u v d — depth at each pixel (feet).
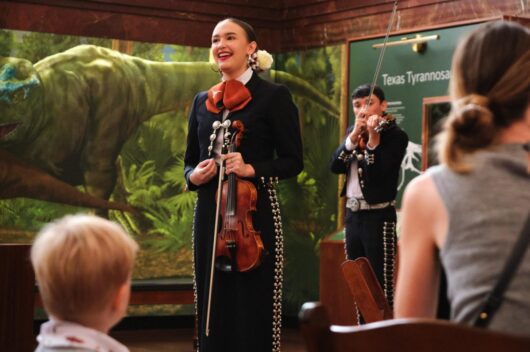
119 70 25.93
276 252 14.62
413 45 23.34
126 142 26.02
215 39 15.08
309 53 27.17
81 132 25.46
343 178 26.13
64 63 25.32
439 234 5.98
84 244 5.68
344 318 20.61
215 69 15.39
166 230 26.45
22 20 24.89
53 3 25.18
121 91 25.91
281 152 14.93
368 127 17.98
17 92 24.75
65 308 5.77
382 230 18.03
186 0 26.71
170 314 26.58
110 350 5.83
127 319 26.37
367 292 13.69
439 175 6.07
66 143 25.30
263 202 14.61
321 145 26.76
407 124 23.56
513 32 6.39
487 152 6.03
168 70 26.55
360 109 18.98
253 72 15.08
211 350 14.57
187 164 15.71
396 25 24.41
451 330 4.71
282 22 28.07
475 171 5.93
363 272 13.78
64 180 25.30
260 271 14.47
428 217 6.05
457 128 6.09
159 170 26.40
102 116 25.71
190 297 26.55
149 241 26.27
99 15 25.72
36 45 25.03
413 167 23.27
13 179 24.68
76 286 5.68
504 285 5.60
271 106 14.80
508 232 5.70
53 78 25.16
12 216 24.67
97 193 25.67
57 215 25.18
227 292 14.58
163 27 26.50
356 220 18.33
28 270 15.74
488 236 5.73
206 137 15.03
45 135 25.05
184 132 26.71
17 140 24.75
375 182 18.03
